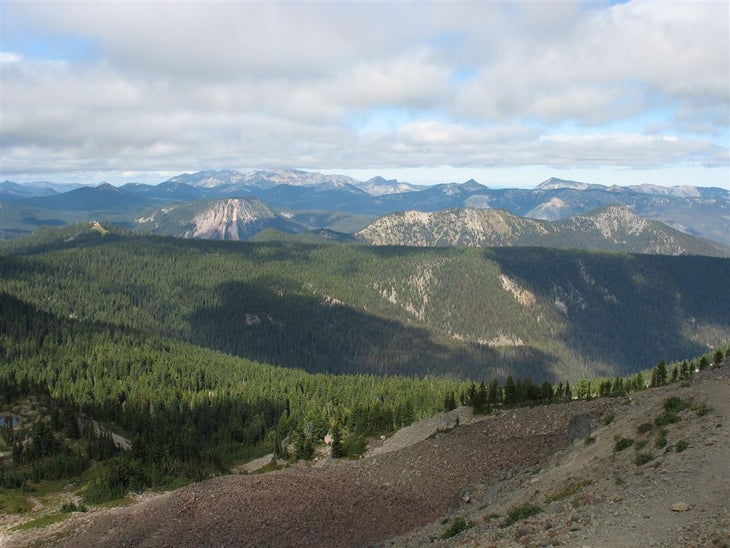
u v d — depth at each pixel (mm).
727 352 115562
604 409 72000
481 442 91875
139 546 69062
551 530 33469
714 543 26531
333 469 100000
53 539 77688
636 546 28406
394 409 141625
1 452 125312
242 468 132125
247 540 68000
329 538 67562
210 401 191375
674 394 54969
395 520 71625
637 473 39219
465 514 52438
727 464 35219
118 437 147625
